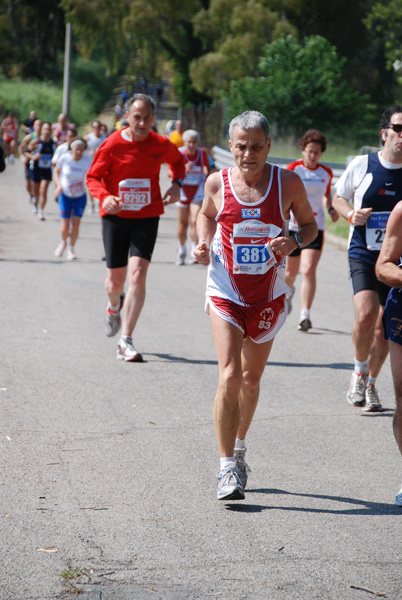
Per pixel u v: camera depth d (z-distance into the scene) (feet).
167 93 369.91
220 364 24.58
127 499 24.64
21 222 100.83
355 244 35.27
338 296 65.77
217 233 25.77
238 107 203.10
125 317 42.14
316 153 50.52
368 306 34.63
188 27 278.26
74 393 35.76
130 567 20.26
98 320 51.06
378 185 34.37
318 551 21.54
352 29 268.00
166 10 265.34
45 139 102.94
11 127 200.64
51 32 403.13
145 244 42.27
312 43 208.74
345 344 48.80
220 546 21.65
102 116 329.52
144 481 26.18
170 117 313.73
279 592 19.24
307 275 51.70
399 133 33.78
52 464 27.25
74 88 352.90
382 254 24.20
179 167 43.62
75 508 23.79
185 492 25.44
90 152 106.42
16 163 197.16
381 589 19.57
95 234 94.79
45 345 44.16
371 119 216.95
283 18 259.19
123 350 41.96
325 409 35.53
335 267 81.30
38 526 22.44
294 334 51.24
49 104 302.86
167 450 29.22
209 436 30.99
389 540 22.41
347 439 31.60
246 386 26.03
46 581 19.40
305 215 26.05
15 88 312.71
